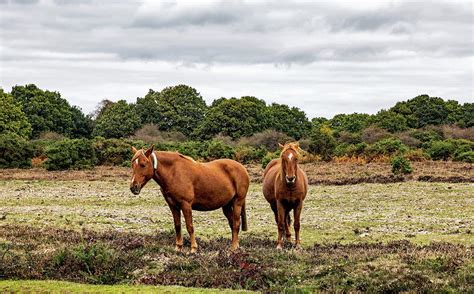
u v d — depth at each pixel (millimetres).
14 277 11961
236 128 80125
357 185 32719
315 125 99812
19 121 77500
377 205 24703
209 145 52000
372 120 83438
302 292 10633
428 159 49688
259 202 26469
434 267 11414
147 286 11258
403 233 17812
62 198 27641
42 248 13891
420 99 90938
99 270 12086
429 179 33312
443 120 87562
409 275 10883
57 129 88000
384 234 17656
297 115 91625
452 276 10898
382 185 32062
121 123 86125
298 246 14758
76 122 92375
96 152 50156
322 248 14523
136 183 12977
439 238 16594
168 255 13039
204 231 18484
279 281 11375
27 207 24219
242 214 14852
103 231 17562
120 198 27938
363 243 15570
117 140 52062
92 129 93938
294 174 14422
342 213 22609
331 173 39312
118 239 14750
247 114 81125
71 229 17891
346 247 14609
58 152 44438
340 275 11336
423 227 18875
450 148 50438
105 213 22672
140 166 13023
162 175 13281
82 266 12258
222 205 14172
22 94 88188
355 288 10766
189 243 15117
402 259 11992
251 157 52125
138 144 52344
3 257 12664
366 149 50906
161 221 20609
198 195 13688
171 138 81125
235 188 14383
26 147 47188
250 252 13305
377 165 45188
